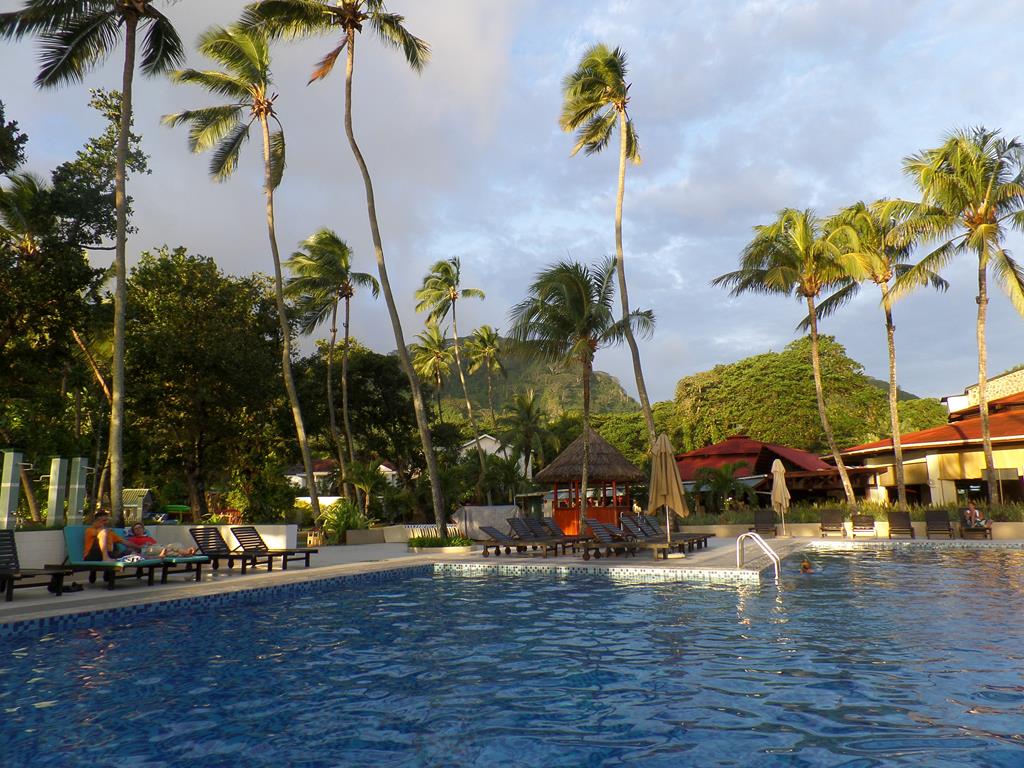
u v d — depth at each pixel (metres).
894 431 29.39
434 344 59.72
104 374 32.66
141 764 4.40
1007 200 26.27
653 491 18.97
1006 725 4.97
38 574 10.75
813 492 43.53
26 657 7.55
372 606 11.37
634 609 10.75
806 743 4.66
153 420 33.16
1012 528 23.45
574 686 6.27
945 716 5.20
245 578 13.52
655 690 6.09
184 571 14.24
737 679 6.42
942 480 32.69
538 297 23.75
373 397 51.59
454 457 56.47
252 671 6.91
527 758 4.47
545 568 16.36
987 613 9.91
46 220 22.97
